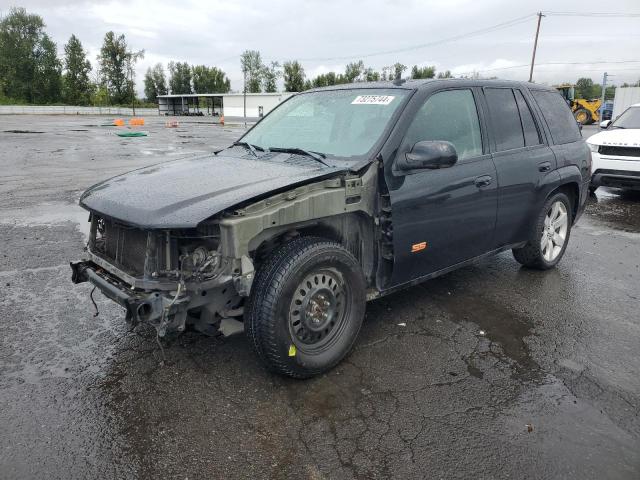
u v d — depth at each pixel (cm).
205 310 304
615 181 912
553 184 486
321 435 273
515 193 445
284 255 302
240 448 262
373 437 272
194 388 314
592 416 292
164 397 305
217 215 273
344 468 249
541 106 501
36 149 1825
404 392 313
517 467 251
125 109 8138
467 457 257
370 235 350
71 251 584
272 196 289
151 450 261
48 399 302
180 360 347
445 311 434
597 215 830
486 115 428
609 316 428
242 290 279
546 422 286
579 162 534
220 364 342
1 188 993
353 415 290
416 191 355
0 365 338
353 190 325
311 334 321
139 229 300
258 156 391
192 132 3191
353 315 340
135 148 1912
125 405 297
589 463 254
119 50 9575
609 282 509
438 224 377
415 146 343
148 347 364
